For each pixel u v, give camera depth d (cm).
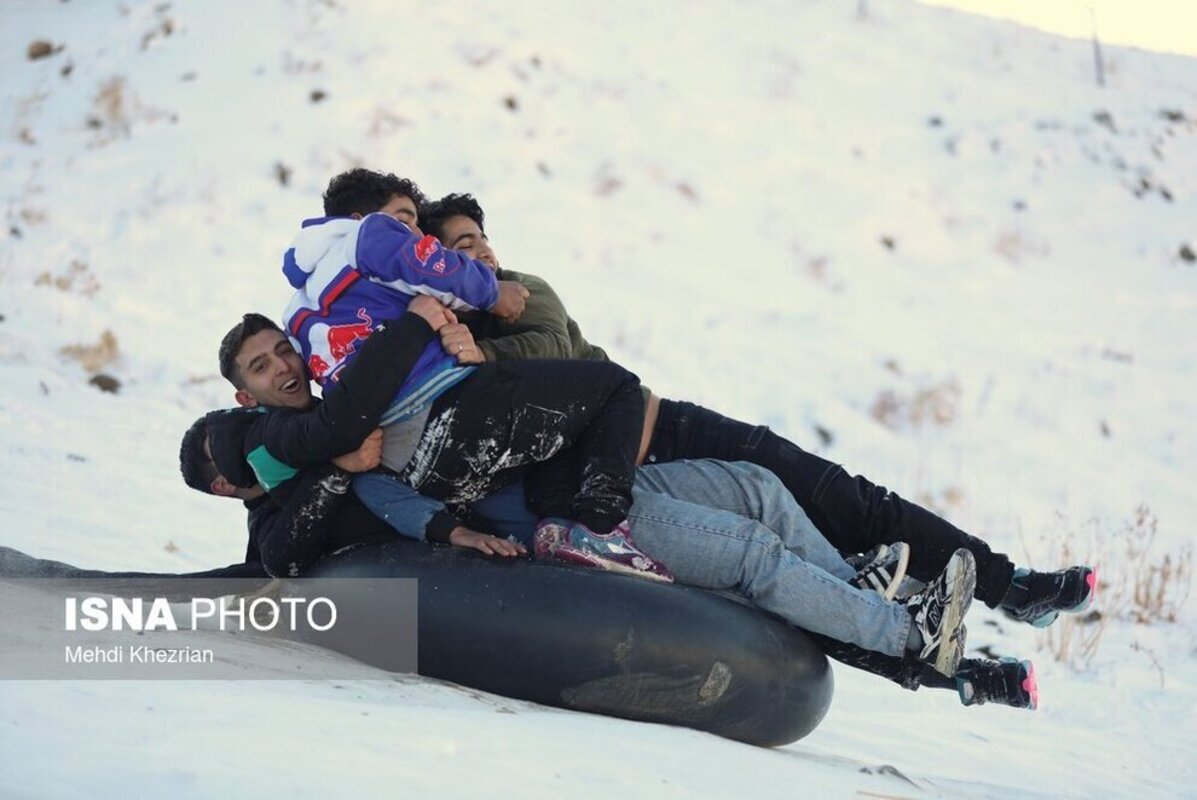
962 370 4559
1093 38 7431
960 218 5488
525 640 1462
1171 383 4766
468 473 1526
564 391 1535
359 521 1588
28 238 4322
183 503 2866
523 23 5853
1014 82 6675
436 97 5256
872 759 1977
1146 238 5650
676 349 4319
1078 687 2694
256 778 1009
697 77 5916
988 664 1612
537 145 5162
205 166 4741
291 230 4534
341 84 5209
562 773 1182
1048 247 5462
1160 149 6284
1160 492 4122
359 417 1487
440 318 1514
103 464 3017
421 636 1491
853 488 1709
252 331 1560
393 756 1130
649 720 1504
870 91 6219
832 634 1577
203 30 5497
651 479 1664
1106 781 2117
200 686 1272
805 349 4469
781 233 5078
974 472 4028
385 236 1520
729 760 1406
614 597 1474
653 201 5053
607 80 5656
